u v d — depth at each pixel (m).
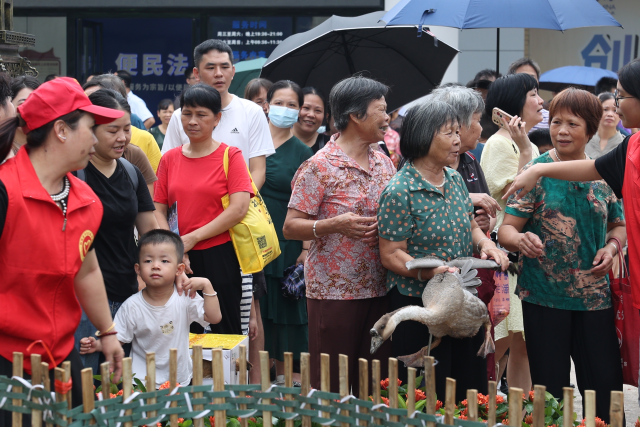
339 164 4.52
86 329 4.71
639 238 3.87
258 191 6.20
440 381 4.16
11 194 3.07
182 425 3.43
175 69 13.86
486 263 3.97
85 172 4.55
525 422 3.86
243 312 5.78
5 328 3.16
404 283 4.25
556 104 4.70
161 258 4.71
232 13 13.53
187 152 5.62
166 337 4.75
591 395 2.65
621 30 13.71
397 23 7.41
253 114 6.39
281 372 6.70
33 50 13.80
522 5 7.25
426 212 4.14
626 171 3.93
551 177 4.41
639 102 4.04
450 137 4.09
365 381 2.92
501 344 5.82
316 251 4.62
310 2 13.14
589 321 4.61
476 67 13.59
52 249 3.19
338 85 4.56
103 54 13.86
